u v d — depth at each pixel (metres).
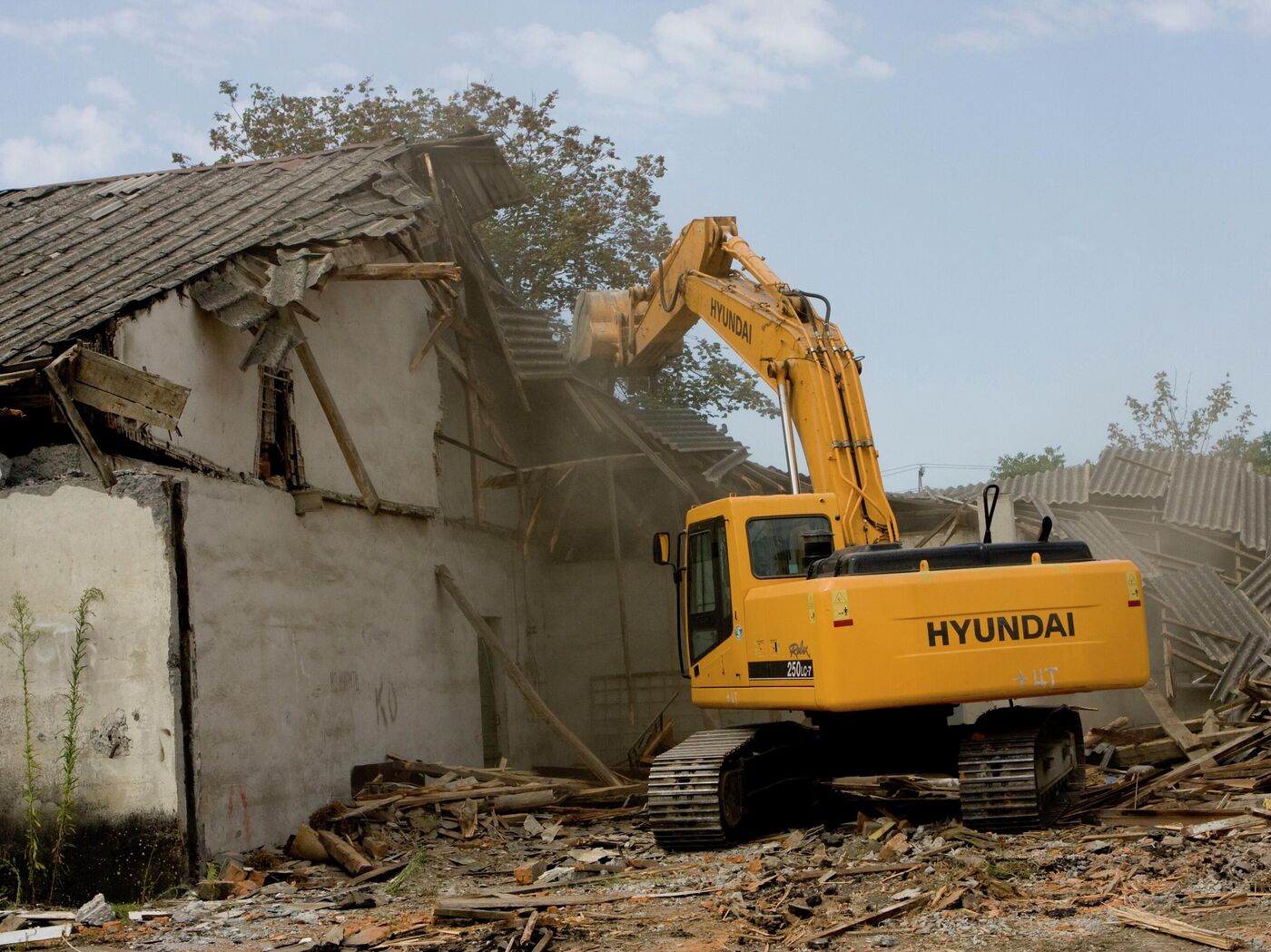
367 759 12.62
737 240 12.16
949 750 9.95
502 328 16.52
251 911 8.38
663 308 13.77
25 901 9.12
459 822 11.05
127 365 9.41
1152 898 6.68
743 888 7.84
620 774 14.85
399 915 8.02
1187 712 16.89
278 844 10.70
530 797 11.69
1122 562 9.29
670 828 9.62
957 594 8.95
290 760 11.09
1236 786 10.68
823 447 10.25
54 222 13.20
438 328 15.22
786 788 10.81
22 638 9.52
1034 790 8.99
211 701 9.91
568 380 16.98
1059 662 8.96
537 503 18.31
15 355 9.20
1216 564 19.91
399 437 14.36
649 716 18.80
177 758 9.29
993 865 7.72
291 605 11.48
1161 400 48.03
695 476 17.80
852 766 10.23
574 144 27.50
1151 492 20.73
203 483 10.27
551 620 19.17
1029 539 18.95
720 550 10.50
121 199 13.83
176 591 9.48
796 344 10.52
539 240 26.41
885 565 9.18
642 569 19.05
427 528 14.82
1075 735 10.16
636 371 15.13
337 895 8.86
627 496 18.95
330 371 12.86
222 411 10.85
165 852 9.19
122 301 9.73
